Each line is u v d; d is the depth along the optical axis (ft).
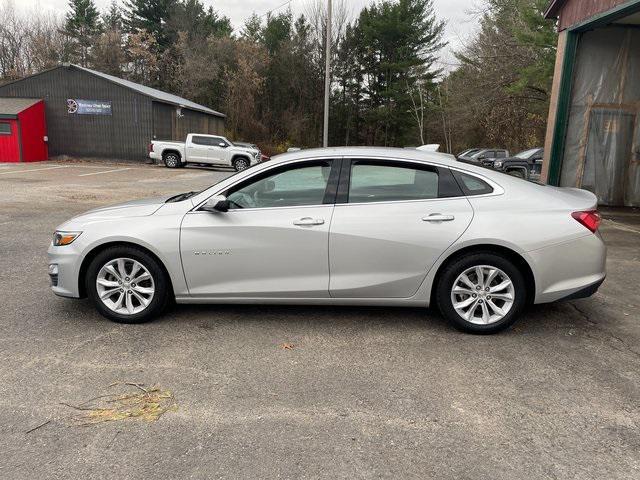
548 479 7.95
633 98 38.45
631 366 11.87
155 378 11.14
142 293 14.11
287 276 13.79
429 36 148.87
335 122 160.56
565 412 9.86
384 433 9.14
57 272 14.25
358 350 12.68
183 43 151.94
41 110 90.27
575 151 39.58
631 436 9.09
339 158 14.03
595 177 39.73
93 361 11.93
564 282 13.32
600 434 9.15
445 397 10.42
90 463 8.25
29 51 169.07
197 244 13.70
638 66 38.06
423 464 8.29
